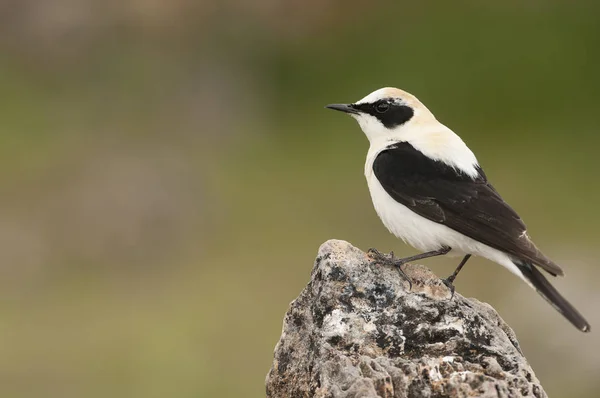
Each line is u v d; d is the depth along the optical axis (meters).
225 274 17.94
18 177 21.03
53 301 17.09
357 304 7.07
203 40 25.81
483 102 25.42
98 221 19.33
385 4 27.80
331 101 25.83
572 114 24.73
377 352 6.92
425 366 6.64
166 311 16.61
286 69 26.62
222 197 21.03
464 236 8.02
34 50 25.41
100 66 25.25
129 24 25.41
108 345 15.44
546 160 22.88
